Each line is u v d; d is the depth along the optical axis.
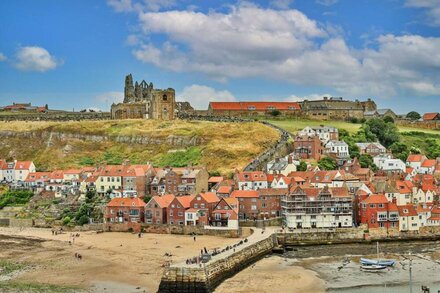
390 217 195.00
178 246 177.00
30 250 176.88
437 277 141.38
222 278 141.25
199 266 133.50
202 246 176.25
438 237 193.50
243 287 135.75
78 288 133.12
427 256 165.38
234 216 198.38
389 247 181.62
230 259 147.12
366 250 177.25
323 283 137.88
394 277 142.38
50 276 144.38
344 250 178.00
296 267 154.75
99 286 135.25
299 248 183.25
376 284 136.25
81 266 154.75
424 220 196.88
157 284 136.88
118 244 183.25
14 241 192.00
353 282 138.25
